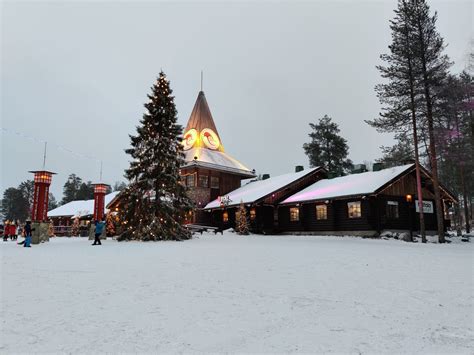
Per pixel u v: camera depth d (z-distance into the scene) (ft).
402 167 87.35
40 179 74.38
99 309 16.96
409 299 19.17
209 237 82.12
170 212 73.31
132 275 26.43
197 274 26.89
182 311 16.66
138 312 16.48
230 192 126.93
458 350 12.05
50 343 12.52
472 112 81.87
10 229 85.71
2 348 12.02
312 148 169.58
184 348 12.11
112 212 105.70
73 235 118.52
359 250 46.75
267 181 122.83
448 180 118.11
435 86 73.77
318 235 94.48
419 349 12.12
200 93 145.38
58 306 17.52
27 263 33.35
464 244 65.10
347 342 12.75
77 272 27.86
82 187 267.39
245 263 33.30
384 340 12.98
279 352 11.79
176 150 79.00
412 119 75.82
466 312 16.74
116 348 12.08
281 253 42.55
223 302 18.38
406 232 82.12
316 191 98.12
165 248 50.52
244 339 13.01
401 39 77.20
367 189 81.51
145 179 73.20
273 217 108.58
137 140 76.95
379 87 78.02
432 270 29.17
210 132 139.85
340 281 24.20
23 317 15.65
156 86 80.07
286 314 16.25
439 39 75.20
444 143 75.51
